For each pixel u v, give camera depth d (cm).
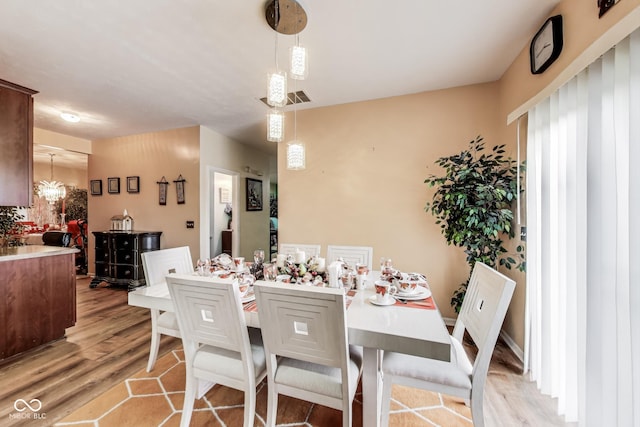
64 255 256
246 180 515
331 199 325
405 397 175
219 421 152
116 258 396
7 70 238
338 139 322
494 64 237
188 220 402
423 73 251
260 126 401
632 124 109
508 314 243
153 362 199
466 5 167
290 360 136
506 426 150
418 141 292
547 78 182
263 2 163
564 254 163
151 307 157
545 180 181
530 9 171
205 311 134
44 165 673
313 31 190
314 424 151
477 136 271
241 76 253
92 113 343
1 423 149
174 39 198
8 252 237
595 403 133
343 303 105
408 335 110
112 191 450
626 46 113
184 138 404
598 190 132
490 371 202
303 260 201
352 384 122
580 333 143
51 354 224
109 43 202
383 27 187
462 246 255
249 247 530
